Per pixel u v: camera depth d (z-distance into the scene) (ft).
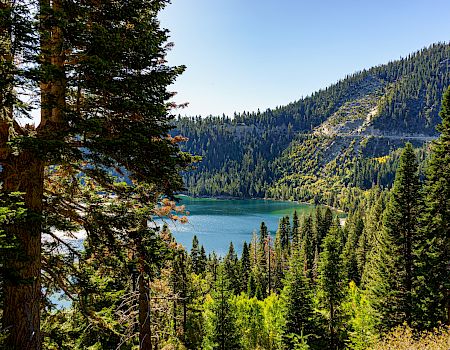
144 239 22.81
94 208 21.71
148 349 33.37
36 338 19.17
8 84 15.20
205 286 111.14
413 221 63.87
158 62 21.66
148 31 20.49
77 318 24.56
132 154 19.97
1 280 16.87
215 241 275.59
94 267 23.89
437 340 39.86
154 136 21.15
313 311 73.61
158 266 23.39
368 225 165.89
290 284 74.33
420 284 62.54
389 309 64.69
